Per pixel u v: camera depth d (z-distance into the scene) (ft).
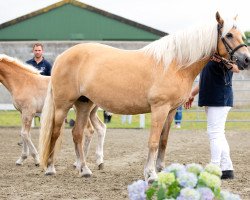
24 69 31.96
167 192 12.77
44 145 27.17
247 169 30.14
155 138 24.58
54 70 26.99
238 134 53.67
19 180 26.45
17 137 49.49
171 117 25.73
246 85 76.18
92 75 25.63
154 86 24.47
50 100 27.25
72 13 115.03
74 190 23.72
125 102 25.17
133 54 25.52
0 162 33.32
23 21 114.83
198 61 24.68
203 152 39.04
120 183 25.49
